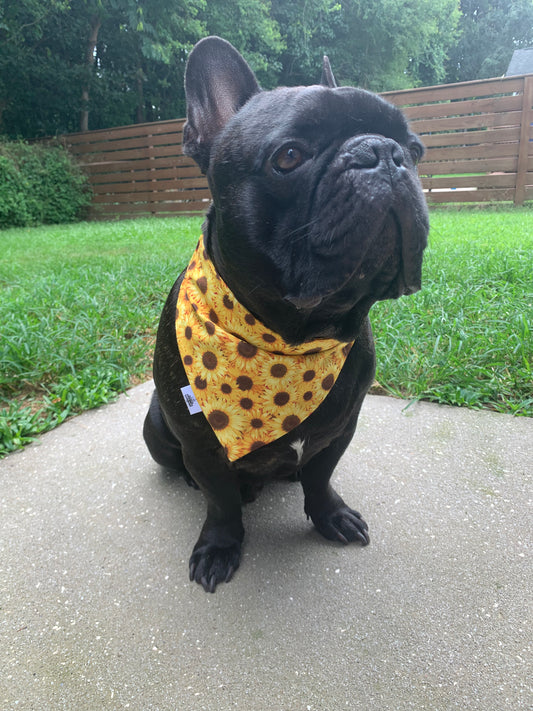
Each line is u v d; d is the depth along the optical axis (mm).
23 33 4617
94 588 483
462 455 652
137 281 1436
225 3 4957
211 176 425
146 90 5676
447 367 817
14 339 982
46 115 5113
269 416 455
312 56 6234
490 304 1022
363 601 452
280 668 394
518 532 518
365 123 374
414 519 548
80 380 899
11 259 2109
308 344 444
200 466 494
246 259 391
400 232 362
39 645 424
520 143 2896
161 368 506
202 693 378
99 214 4402
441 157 3094
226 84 481
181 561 515
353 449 683
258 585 480
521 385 779
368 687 375
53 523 576
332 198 343
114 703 375
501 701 358
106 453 717
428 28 6734
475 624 420
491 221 2367
